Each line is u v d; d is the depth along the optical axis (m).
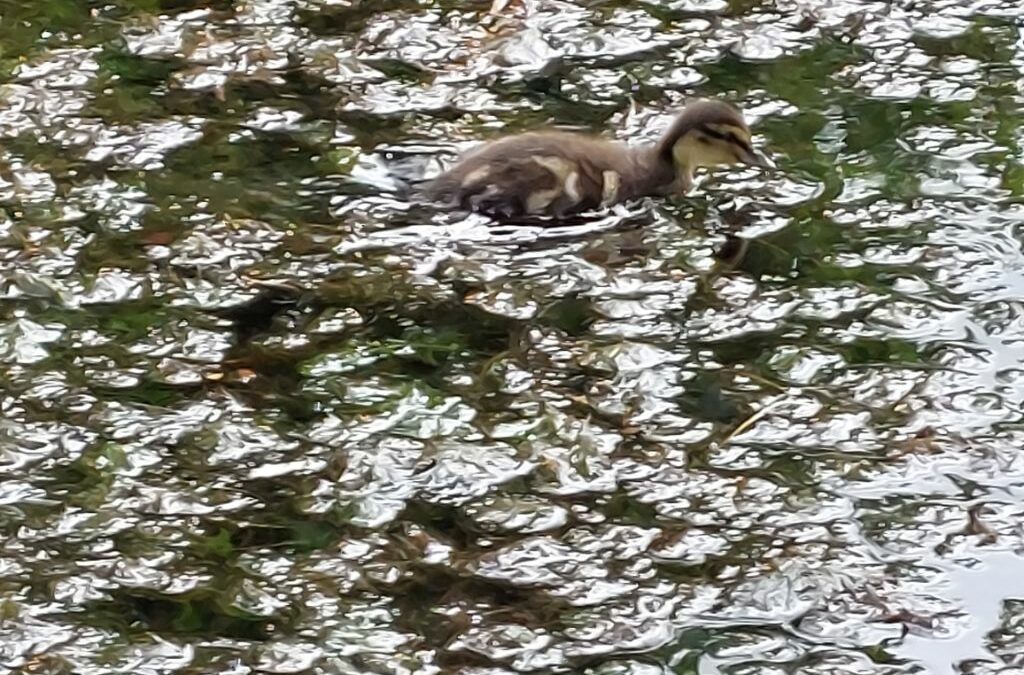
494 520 6.77
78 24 10.14
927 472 7.00
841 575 6.50
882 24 10.20
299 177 8.83
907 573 6.52
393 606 6.38
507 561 6.57
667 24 10.21
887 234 8.45
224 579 6.50
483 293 8.05
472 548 6.64
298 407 7.35
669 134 8.75
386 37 10.02
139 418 7.27
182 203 8.61
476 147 8.77
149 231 8.41
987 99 9.52
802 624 6.32
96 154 8.96
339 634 6.26
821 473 7.00
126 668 6.11
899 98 9.55
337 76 9.67
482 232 8.48
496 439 7.18
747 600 6.41
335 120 9.30
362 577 6.51
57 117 9.23
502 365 7.60
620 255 8.33
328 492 6.91
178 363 7.59
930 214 8.57
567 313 7.94
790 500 6.86
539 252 8.35
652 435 7.21
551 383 7.50
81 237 8.35
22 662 6.12
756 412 7.33
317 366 7.59
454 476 6.98
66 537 6.68
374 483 6.95
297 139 9.13
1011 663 6.14
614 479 6.97
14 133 9.10
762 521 6.76
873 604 6.39
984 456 7.07
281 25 10.12
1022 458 7.05
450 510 6.82
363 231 8.45
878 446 7.15
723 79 9.73
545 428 7.23
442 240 8.41
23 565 6.54
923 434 7.21
